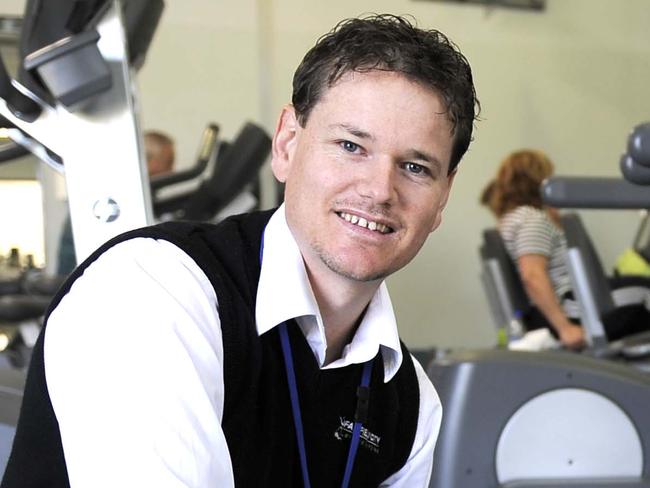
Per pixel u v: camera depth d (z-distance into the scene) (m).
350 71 1.25
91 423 1.12
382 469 1.49
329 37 1.28
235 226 1.35
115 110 1.91
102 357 1.14
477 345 7.49
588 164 7.83
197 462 1.12
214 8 7.12
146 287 1.17
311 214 1.28
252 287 1.29
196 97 7.07
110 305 1.16
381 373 1.45
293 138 1.36
